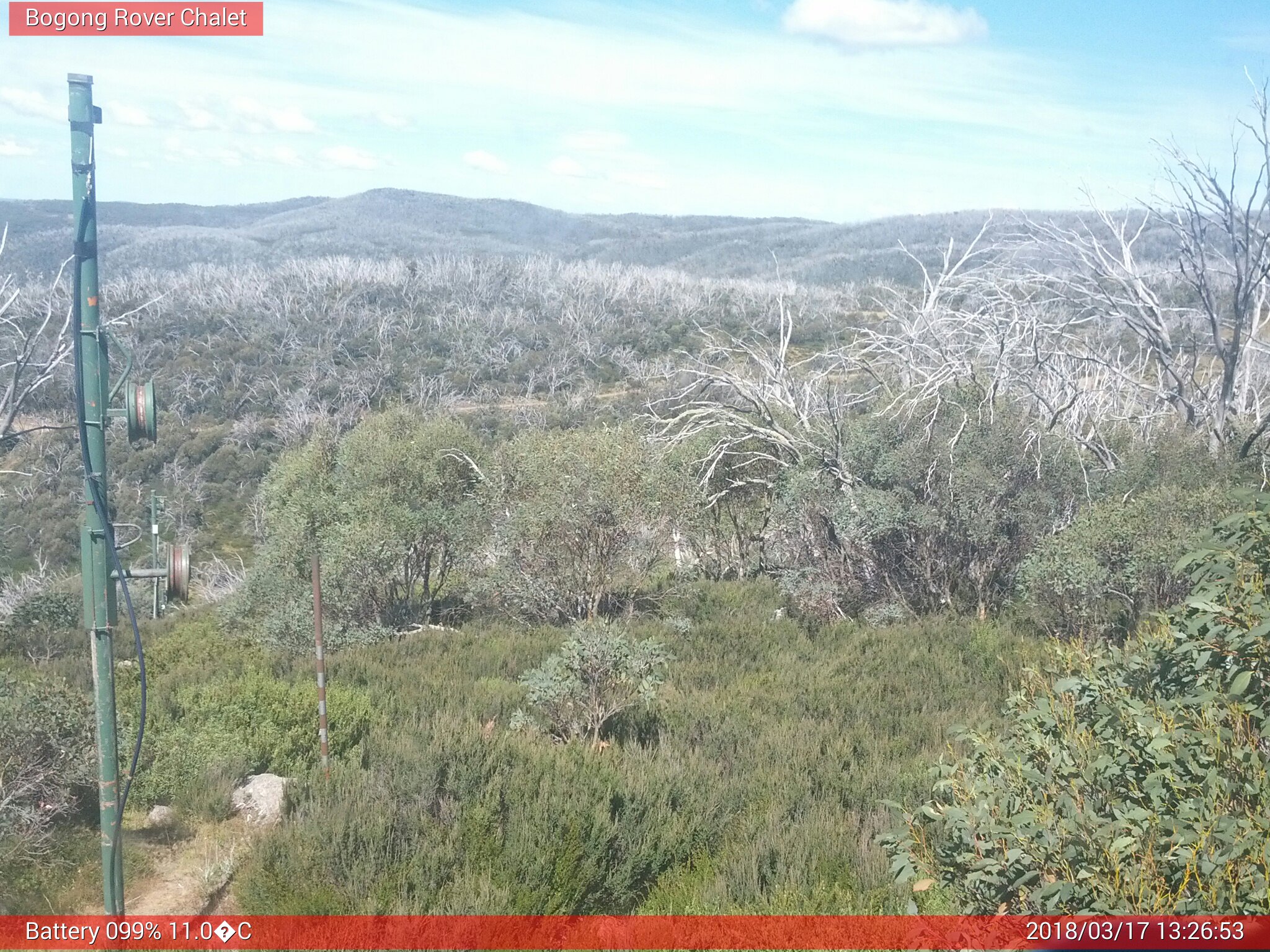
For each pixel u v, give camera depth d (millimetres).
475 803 6422
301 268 95875
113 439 46531
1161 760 4039
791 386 20828
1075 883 3877
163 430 50062
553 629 15594
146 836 6711
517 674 12938
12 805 6078
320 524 17828
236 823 6988
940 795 5164
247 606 17109
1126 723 4383
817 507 16266
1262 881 3590
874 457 16375
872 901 5500
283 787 7176
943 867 4637
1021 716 5098
